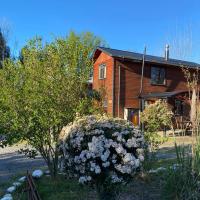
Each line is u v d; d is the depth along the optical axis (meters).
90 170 5.17
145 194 6.35
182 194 5.60
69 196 6.80
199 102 6.21
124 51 31.52
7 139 8.09
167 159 10.61
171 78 31.22
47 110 7.98
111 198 5.38
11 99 8.03
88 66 8.68
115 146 5.18
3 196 7.18
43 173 8.86
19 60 8.73
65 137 5.50
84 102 8.12
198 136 6.02
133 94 29.33
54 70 8.28
